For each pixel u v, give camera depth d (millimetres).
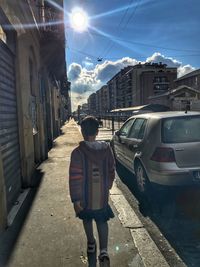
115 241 4066
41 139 10641
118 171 8602
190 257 3764
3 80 5512
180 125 5703
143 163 5973
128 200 5957
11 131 6043
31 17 9383
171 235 4383
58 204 5629
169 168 5270
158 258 3637
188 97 48531
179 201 5773
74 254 3719
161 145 5465
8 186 5371
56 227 4539
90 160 3182
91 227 3576
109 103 172125
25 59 7688
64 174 8227
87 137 3264
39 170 8828
